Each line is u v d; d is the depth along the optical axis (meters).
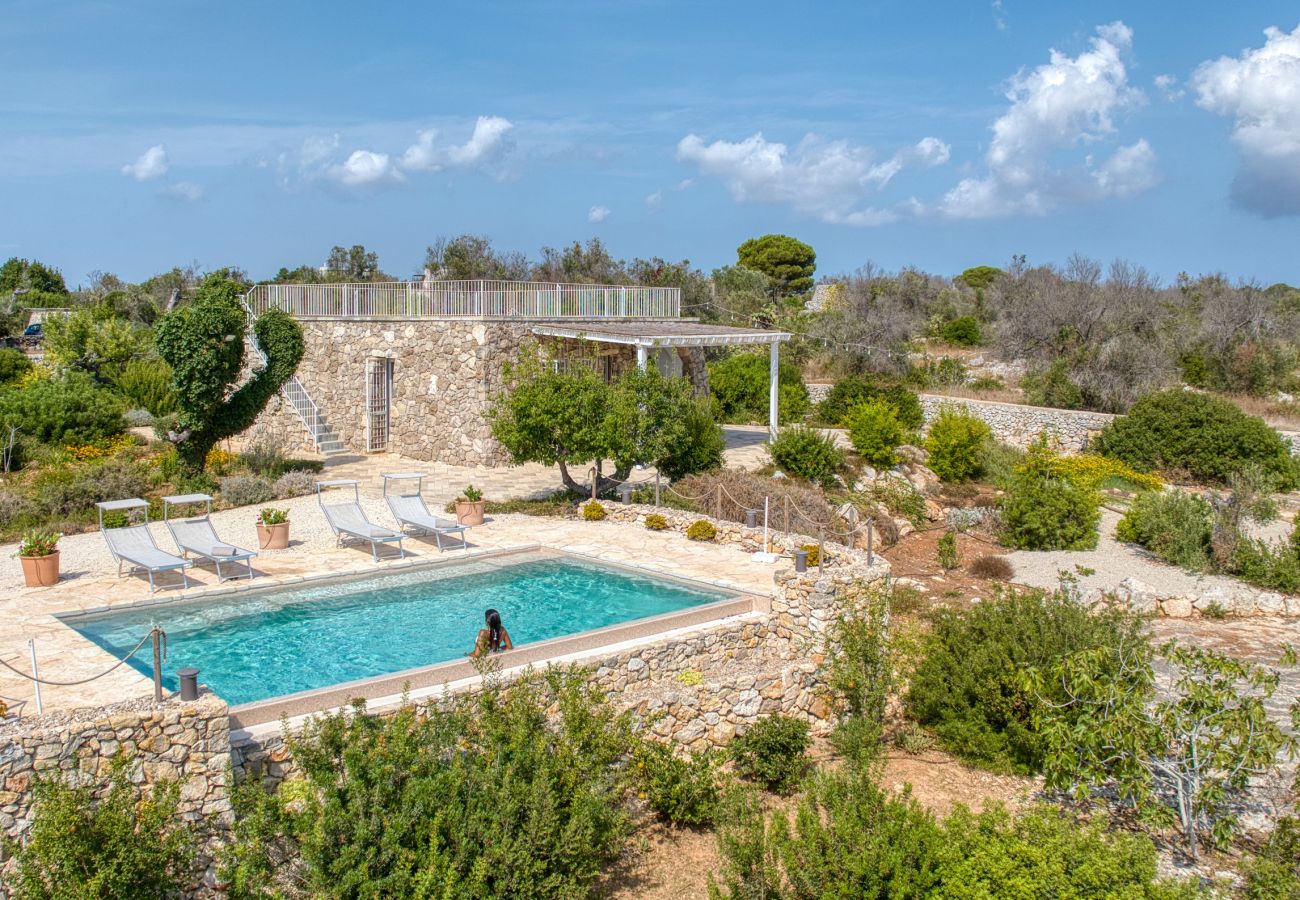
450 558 16.09
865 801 8.27
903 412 33.72
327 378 28.11
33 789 7.32
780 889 8.06
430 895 7.31
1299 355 44.09
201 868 7.71
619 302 28.38
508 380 20.64
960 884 7.41
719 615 13.16
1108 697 9.66
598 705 10.39
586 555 16.38
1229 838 8.84
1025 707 11.28
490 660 10.06
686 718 11.22
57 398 24.95
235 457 23.53
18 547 16.34
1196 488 28.17
